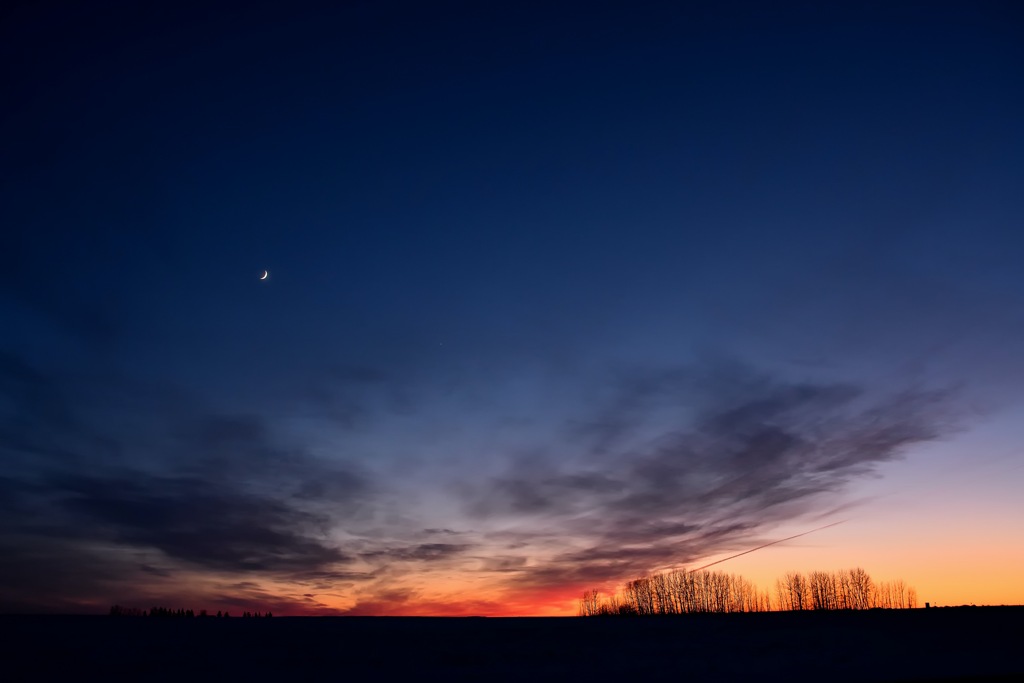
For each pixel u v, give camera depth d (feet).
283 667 93.20
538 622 143.64
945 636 122.72
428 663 98.73
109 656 95.50
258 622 132.36
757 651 110.83
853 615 148.15
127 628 119.14
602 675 93.15
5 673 84.17
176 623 128.47
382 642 113.70
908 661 102.06
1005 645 114.83
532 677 91.56
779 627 136.46
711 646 115.65
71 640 106.32
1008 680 85.66
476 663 99.66
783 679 90.63
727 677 92.22
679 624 141.49
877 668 97.45
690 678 91.71
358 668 94.73
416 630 128.36
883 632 129.29
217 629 122.83
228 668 91.61
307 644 110.63
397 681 87.76
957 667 97.09
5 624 119.14
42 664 89.45
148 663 92.32
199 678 86.07
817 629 132.36
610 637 124.77
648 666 99.19
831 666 98.73
